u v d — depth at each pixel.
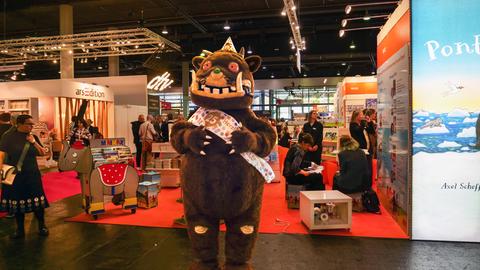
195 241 2.75
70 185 8.49
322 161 8.89
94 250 4.21
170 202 6.59
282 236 4.63
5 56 16.22
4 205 4.59
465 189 4.42
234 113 2.76
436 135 4.46
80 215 5.75
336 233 4.74
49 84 12.96
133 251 4.17
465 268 3.64
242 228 2.71
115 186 5.61
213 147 2.58
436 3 4.47
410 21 4.53
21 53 14.73
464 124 4.41
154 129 11.10
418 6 4.51
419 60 4.51
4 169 4.41
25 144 4.61
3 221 5.47
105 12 14.31
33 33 17.05
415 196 4.51
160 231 4.89
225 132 2.60
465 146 4.42
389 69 5.66
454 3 4.44
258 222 2.79
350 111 12.07
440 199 4.46
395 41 5.34
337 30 17.67
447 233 4.46
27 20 15.20
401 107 4.90
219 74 2.65
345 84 12.09
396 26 5.29
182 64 23.66
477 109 4.39
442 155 4.46
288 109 30.45
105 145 5.87
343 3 13.27
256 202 2.76
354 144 5.88
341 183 5.83
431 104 4.48
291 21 10.41
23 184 4.57
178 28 17.58
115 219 5.48
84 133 9.46
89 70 25.02
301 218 5.22
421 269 3.62
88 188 5.58
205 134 2.55
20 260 3.93
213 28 17.55
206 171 2.56
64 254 4.09
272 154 8.50
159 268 3.69
